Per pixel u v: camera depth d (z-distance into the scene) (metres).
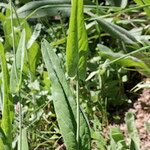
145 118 0.60
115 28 0.64
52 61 0.41
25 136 0.42
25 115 0.61
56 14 0.70
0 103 0.45
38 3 0.71
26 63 0.64
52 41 0.75
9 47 0.68
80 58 0.40
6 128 0.40
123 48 0.68
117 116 0.61
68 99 0.41
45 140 0.60
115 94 0.64
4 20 0.69
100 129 0.57
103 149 0.50
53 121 0.63
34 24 0.81
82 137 0.41
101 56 0.61
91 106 0.61
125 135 0.58
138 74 0.69
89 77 0.62
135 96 0.66
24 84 0.64
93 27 0.73
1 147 0.40
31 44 0.62
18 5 0.82
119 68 0.65
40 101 0.61
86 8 0.71
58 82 0.41
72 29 0.39
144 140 0.56
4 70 0.40
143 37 0.67
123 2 0.72
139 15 0.76
